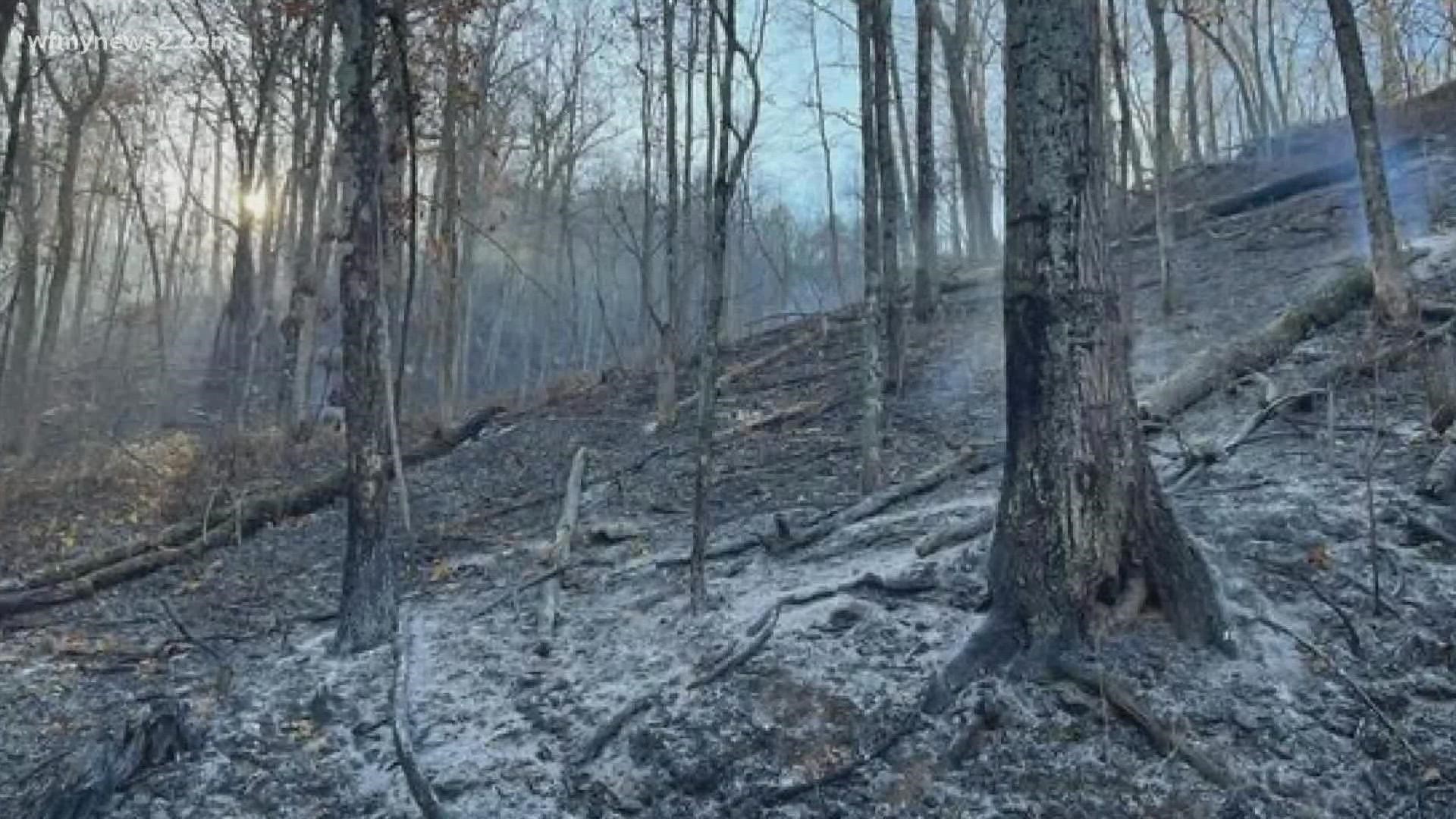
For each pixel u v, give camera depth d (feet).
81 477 44.62
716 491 33.22
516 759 17.72
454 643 22.86
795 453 35.55
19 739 20.80
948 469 29.25
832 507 28.94
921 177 50.21
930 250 50.37
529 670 21.03
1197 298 43.39
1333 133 76.69
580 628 22.89
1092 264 17.69
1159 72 43.60
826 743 16.46
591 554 28.60
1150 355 36.83
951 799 15.14
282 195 74.54
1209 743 15.29
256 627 27.09
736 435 39.19
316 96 56.08
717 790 16.07
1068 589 17.24
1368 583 18.58
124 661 24.91
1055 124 17.66
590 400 51.31
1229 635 17.10
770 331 62.44
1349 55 34.42
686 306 68.90
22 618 29.55
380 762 18.24
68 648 25.90
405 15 31.63
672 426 43.09
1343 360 30.66
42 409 61.72
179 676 23.62
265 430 52.37
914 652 18.11
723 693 17.95
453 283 54.60
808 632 19.25
